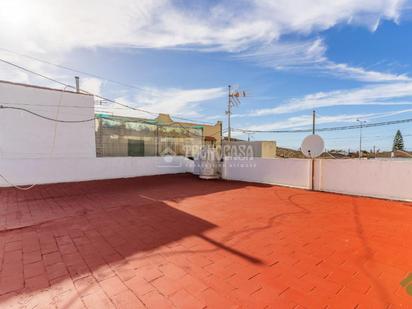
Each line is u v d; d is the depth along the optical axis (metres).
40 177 8.94
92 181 9.82
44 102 9.45
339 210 5.22
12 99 8.80
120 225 4.21
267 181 9.40
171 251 3.10
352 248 3.17
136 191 7.88
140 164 11.67
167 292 2.18
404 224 4.21
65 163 9.51
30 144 9.18
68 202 6.20
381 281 2.35
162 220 4.50
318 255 2.96
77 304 2.02
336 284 2.30
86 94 10.41
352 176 7.03
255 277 2.44
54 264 2.77
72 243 3.40
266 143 15.71
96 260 2.86
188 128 15.23
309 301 2.03
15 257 2.96
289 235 3.67
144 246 3.28
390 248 3.16
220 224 4.24
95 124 10.92
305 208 5.41
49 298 2.12
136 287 2.27
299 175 8.34
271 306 1.96
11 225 4.26
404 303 2.00
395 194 6.22
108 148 11.78
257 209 5.32
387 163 6.35
